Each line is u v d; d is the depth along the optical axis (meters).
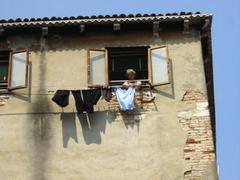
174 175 19.81
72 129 20.81
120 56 22.75
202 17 22.25
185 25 22.38
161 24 22.50
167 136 20.53
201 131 20.58
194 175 19.78
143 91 21.48
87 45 22.64
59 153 20.38
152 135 20.56
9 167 20.14
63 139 20.62
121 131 20.70
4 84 22.30
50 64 22.23
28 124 20.95
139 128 20.73
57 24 22.34
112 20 22.25
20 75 21.86
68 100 21.27
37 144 20.55
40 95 21.55
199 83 21.59
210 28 22.42
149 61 21.97
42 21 22.34
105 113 21.08
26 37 22.77
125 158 20.17
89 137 20.64
